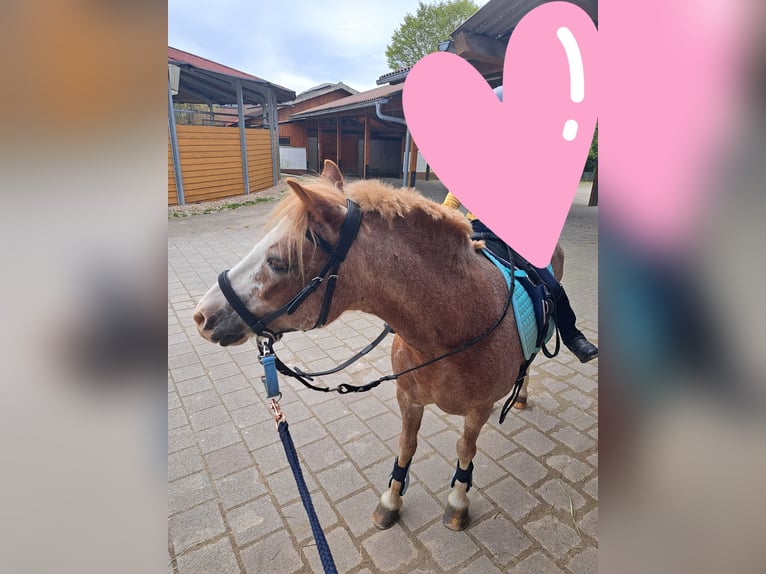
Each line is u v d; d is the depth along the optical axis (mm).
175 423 2820
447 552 1951
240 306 1327
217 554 1946
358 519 2125
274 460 2504
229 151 11781
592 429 2797
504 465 2488
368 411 2963
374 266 1356
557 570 1876
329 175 1598
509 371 1714
